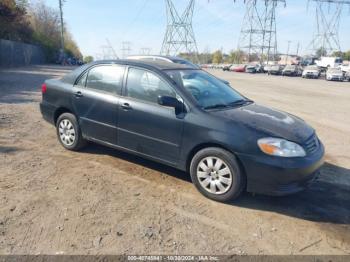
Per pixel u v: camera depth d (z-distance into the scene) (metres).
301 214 3.80
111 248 2.97
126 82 4.73
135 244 3.05
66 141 5.52
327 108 12.71
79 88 5.25
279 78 38.41
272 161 3.62
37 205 3.66
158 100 4.04
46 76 20.62
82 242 3.04
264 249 3.09
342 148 6.65
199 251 3.01
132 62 4.81
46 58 51.78
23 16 34.81
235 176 3.80
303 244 3.21
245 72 57.53
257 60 85.06
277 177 3.63
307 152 3.82
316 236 3.36
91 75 5.19
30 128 6.88
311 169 3.77
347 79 38.12
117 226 3.33
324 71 55.16
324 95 18.16
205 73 5.29
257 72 57.12
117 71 4.88
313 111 11.75
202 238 3.21
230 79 31.41
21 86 14.27
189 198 4.04
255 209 3.86
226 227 3.44
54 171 4.64
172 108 4.23
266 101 14.05
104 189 4.16
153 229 3.31
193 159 4.09
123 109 4.64
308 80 36.78
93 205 3.73
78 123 5.30
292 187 3.74
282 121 4.20
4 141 5.86
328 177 4.96
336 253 3.09
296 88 22.77
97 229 3.26
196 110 4.08
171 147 4.26
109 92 4.89
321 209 3.94
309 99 15.72
